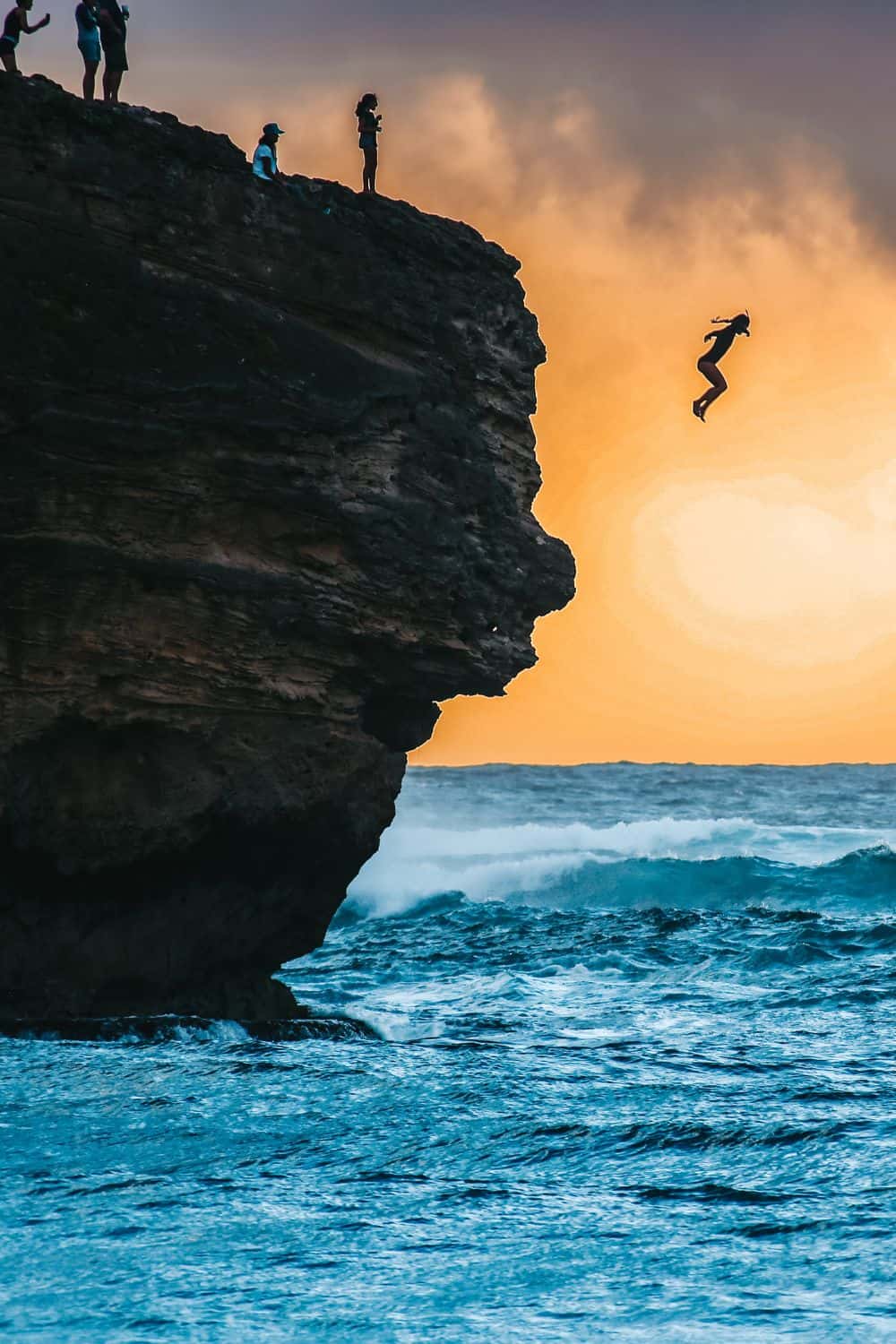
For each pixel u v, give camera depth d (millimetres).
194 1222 8031
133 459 14867
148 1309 6727
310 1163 9336
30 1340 6348
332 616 16422
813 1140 9742
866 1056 13297
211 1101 11000
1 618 14586
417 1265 7348
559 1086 11688
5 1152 9531
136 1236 7781
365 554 16656
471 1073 12242
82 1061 12617
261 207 15781
